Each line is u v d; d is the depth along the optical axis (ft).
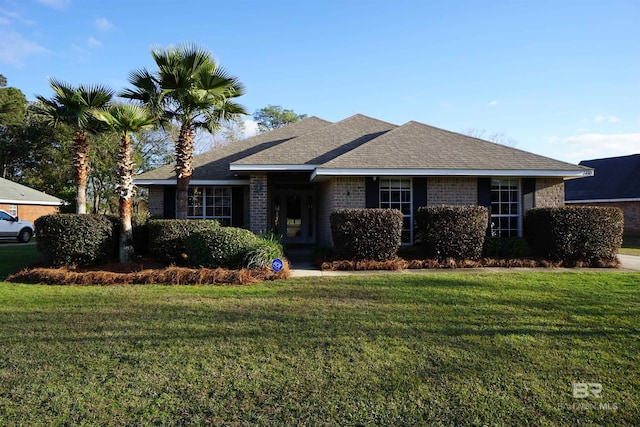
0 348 14.46
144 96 36.55
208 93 36.19
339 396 10.88
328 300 21.65
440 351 14.01
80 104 36.09
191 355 13.76
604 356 13.53
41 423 9.60
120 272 29.73
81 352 14.07
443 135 45.14
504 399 10.71
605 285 25.25
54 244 30.58
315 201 55.42
